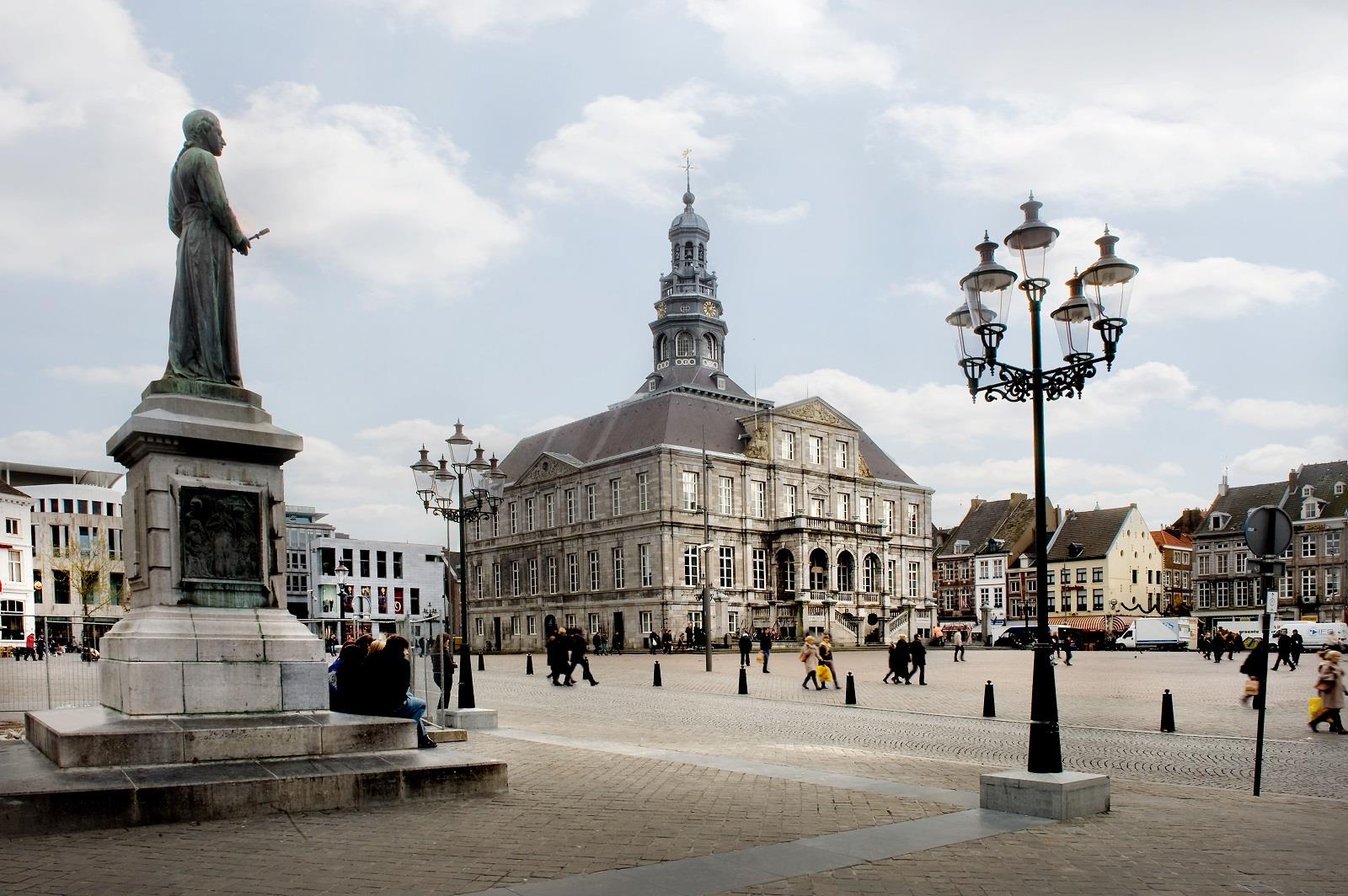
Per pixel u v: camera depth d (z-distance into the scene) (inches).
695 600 3090.6
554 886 293.7
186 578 481.4
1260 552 498.9
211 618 477.4
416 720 541.0
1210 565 4153.5
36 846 338.3
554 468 3486.7
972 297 467.2
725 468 3235.7
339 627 4372.5
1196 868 328.8
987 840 365.7
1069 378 465.4
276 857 325.4
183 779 389.7
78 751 399.5
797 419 3432.6
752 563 3253.0
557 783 485.1
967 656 2449.6
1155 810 438.0
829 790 472.1
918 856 340.2
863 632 3410.4
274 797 398.3
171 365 518.6
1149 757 661.9
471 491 971.9
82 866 312.2
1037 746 428.8
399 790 425.7
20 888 286.0
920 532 3814.0
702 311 4156.0
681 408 3309.5
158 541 478.3
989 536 4500.5
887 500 3715.6
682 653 2662.4
